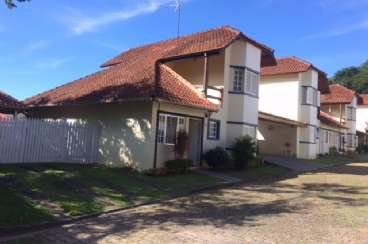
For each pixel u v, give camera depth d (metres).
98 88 19.66
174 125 17.91
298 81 31.47
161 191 13.36
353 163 31.61
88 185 12.91
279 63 32.88
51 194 11.23
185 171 17.59
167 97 16.41
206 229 8.78
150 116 16.59
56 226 9.05
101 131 18.59
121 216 10.15
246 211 10.83
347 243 7.80
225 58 21.30
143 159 16.58
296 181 18.00
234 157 20.14
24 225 8.65
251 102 22.19
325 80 34.97
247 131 21.95
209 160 19.09
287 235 8.33
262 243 7.73
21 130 16.33
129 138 17.28
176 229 8.78
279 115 32.06
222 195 13.52
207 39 21.28
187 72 22.56
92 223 9.37
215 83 21.56
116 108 18.05
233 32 21.16
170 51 21.72
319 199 13.03
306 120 31.84
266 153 32.25
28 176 12.87
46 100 21.62
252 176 18.56
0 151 15.70
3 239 7.88
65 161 17.64
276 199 12.88
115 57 27.88
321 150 37.59
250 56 22.14
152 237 8.13
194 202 12.16
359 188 15.98
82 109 19.86
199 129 19.55
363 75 77.88
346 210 11.16
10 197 10.32
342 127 41.75
